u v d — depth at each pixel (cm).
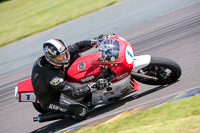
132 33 3444
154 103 1562
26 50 4019
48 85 1638
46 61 1645
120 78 1723
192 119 1155
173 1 4322
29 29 5206
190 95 1482
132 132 1180
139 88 1991
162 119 1258
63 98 1717
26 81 1850
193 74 1909
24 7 8119
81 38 3756
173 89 1762
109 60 1669
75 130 1532
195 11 3494
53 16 5709
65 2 6894
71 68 1745
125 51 1703
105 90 1755
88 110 1816
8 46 4506
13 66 3550
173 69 1783
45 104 1722
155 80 1848
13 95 2631
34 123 1991
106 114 1722
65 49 1593
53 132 1748
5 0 11194
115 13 4594
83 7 5759
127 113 1514
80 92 1655
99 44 1730
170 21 3428
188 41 2627
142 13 4159
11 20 6612
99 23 4259
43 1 8131
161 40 2905
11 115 2214
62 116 1756
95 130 1349
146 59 1766
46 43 1598
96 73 1703
